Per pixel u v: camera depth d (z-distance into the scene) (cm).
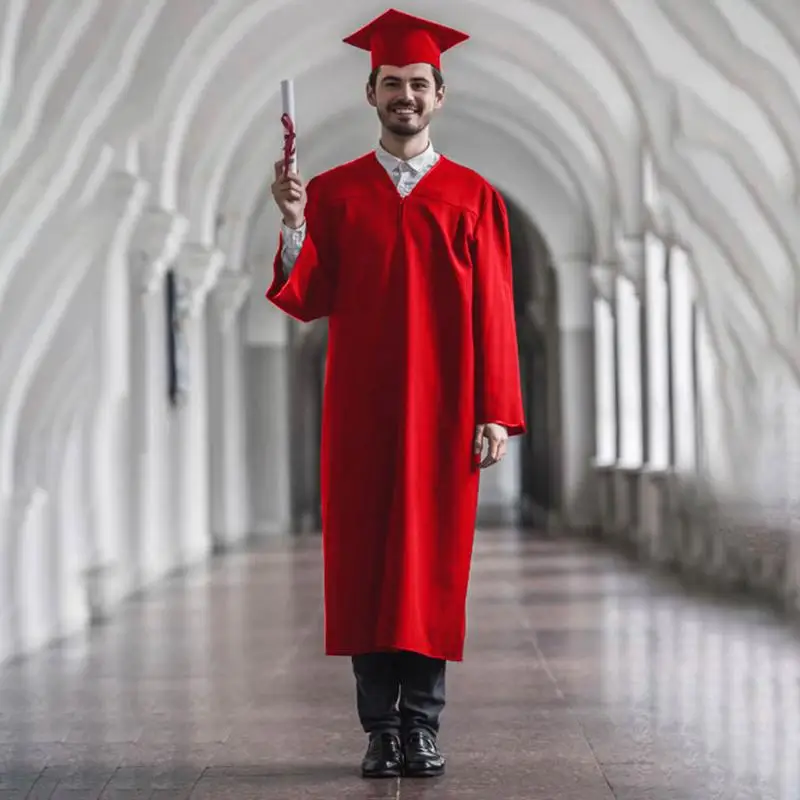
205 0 1103
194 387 1667
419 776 521
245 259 2077
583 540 1914
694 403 1409
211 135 1520
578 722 630
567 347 2109
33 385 1006
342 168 519
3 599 897
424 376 509
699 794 496
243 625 1033
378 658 520
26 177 885
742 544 1252
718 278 1354
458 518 511
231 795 502
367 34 511
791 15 923
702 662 811
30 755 583
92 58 907
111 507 1197
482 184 520
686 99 1206
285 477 2216
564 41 1552
